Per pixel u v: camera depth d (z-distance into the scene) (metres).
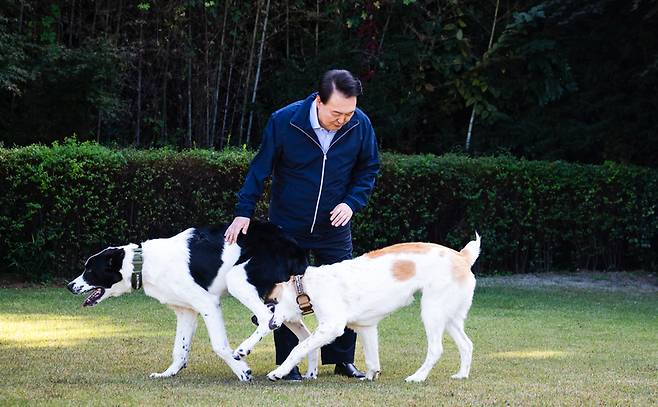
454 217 12.16
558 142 14.50
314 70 14.06
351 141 5.69
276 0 14.82
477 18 15.17
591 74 14.30
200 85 14.38
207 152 11.04
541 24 14.51
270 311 5.53
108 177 10.58
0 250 10.47
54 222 10.43
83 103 12.91
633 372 6.17
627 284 12.02
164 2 13.97
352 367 6.02
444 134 15.45
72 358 6.34
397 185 11.66
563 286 11.63
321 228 5.80
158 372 5.95
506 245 12.38
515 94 15.09
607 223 12.71
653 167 14.14
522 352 7.02
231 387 5.32
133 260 5.67
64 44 13.73
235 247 5.61
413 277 5.70
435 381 5.72
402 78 14.62
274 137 5.65
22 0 12.80
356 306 5.61
